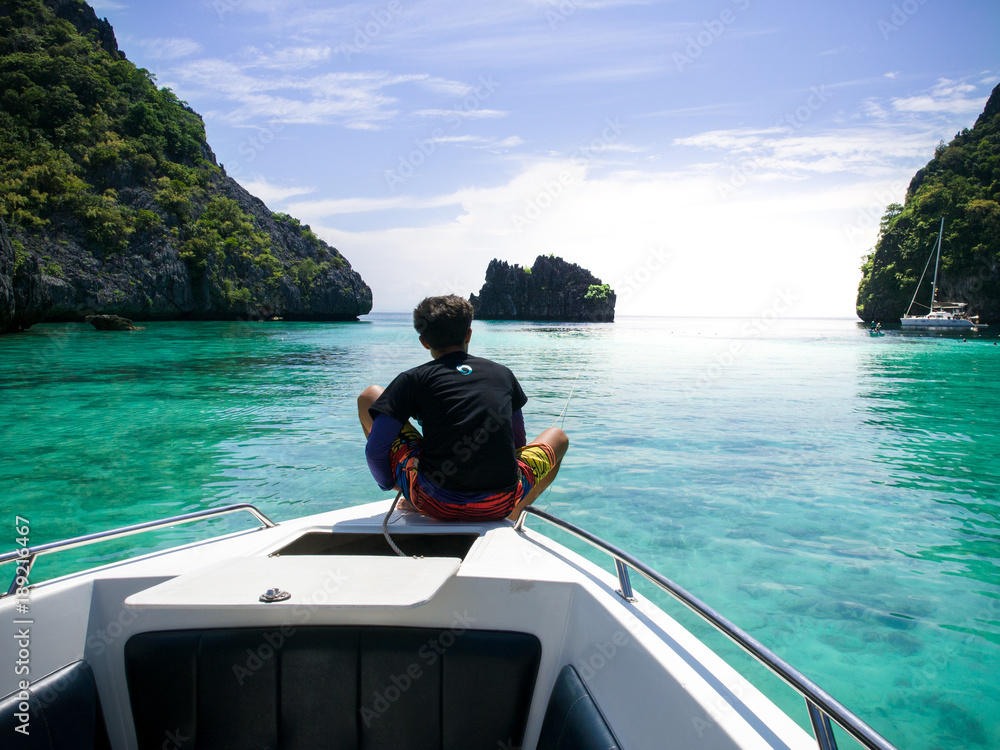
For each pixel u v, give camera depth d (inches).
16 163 2193.7
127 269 2154.3
